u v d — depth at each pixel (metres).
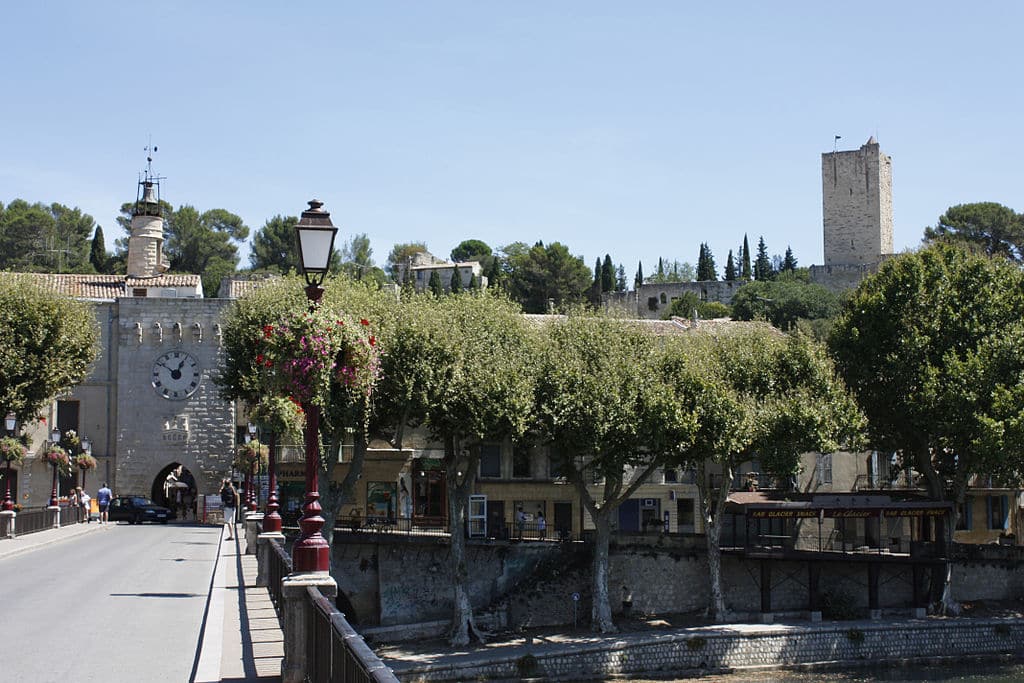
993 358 56.62
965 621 56.47
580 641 50.09
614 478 53.94
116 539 45.84
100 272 125.25
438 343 47.75
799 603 60.41
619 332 54.44
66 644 17.97
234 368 55.91
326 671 12.54
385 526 60.56
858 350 61.84
